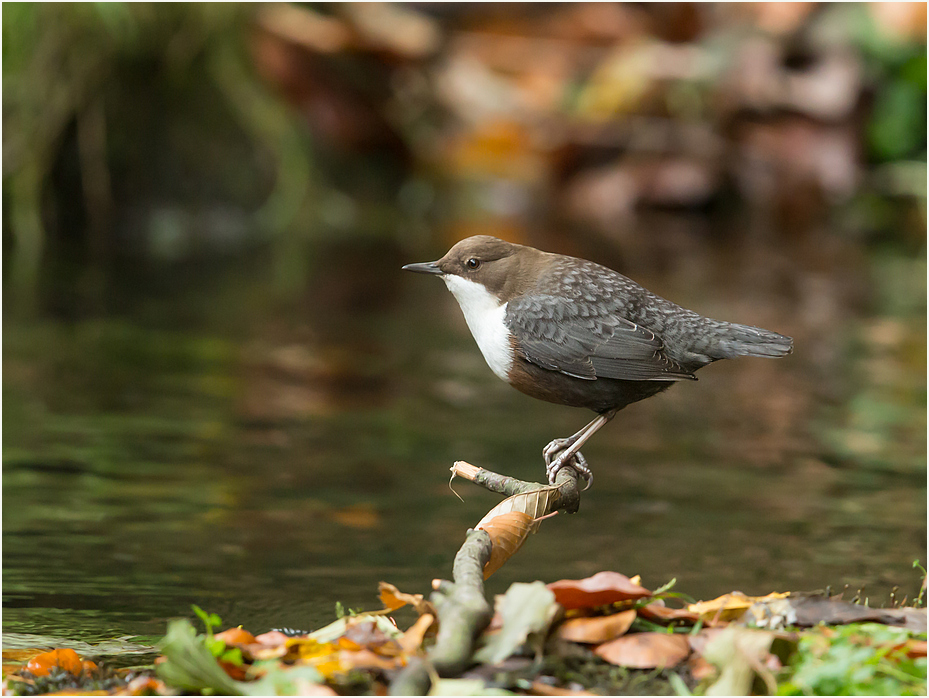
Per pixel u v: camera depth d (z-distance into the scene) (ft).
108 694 14.05
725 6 77.00
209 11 62.18
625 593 14.49
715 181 71.97
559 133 74.08
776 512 26.40
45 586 21.11
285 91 68.03
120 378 37.65
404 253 60.03
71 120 58.75
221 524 25.04
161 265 57.06
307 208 66.08
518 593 14.16
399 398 36.83
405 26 74.38
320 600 20.79
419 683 12.98
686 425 35.09
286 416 34.22
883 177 71.15
